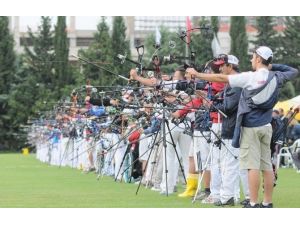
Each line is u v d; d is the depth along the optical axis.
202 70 31.11
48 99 136.12
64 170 55.66
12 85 141.75
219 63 28.94
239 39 137.62
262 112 25.77
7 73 141.25
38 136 82.94
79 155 55.78
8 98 138.75
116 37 130.50
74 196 32.66
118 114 41.12
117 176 42.53
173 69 107.88
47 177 46.59
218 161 29.72
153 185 38.28
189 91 30.62
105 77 114.38
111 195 33.38
